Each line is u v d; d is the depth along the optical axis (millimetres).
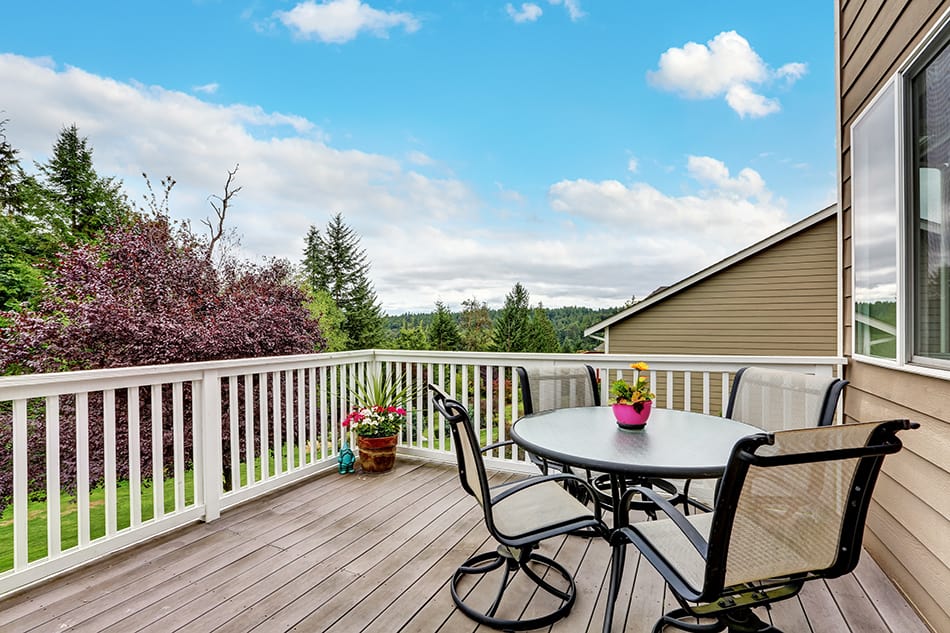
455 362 4363
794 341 8188
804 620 2070
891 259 2600
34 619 2062
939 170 2150
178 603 2193
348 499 3533
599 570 2506
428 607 2170
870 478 1456
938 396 2031
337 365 4402
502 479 3895
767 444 1266
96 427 5906
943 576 1943
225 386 6426
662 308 9203
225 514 3242
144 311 6332
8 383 2180
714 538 1370
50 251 13750
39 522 6242
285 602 2205
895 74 2469
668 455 1993
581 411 2926
